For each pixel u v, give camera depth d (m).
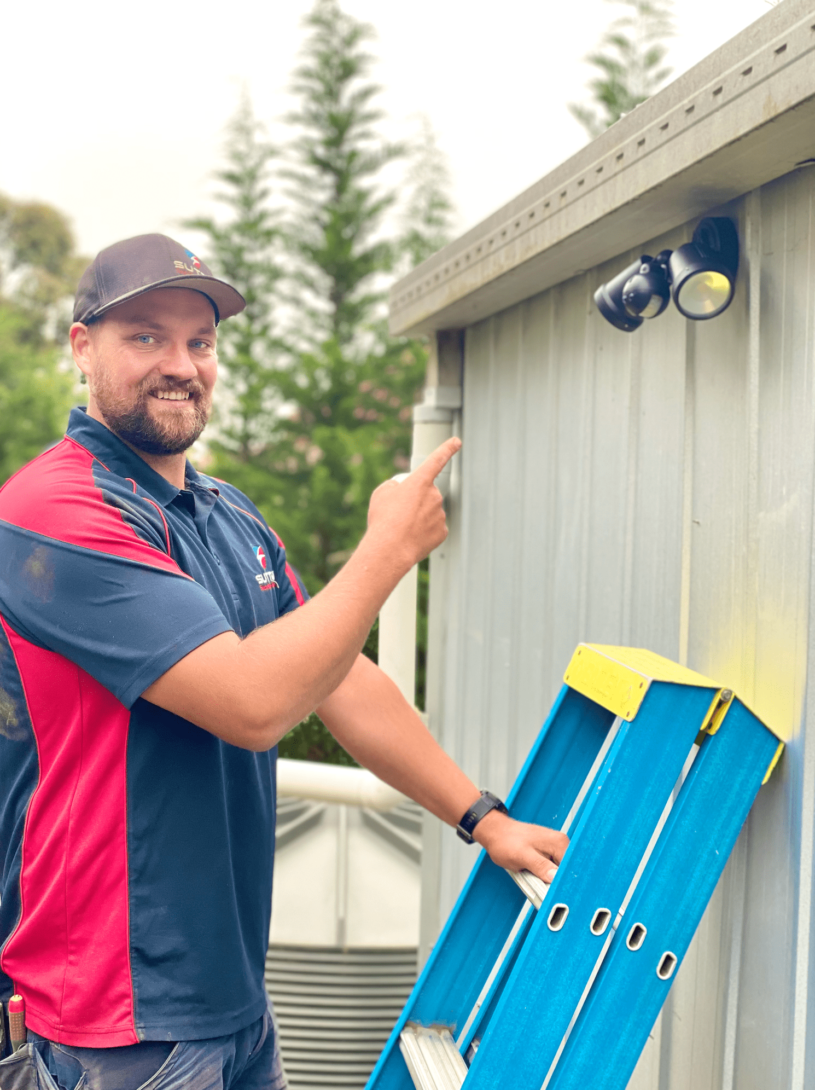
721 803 1.27
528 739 2.24
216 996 1.39
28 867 1.37
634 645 1.75
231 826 1.48
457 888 2.66
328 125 10.72
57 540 1.27
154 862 1.33
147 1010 1.32
